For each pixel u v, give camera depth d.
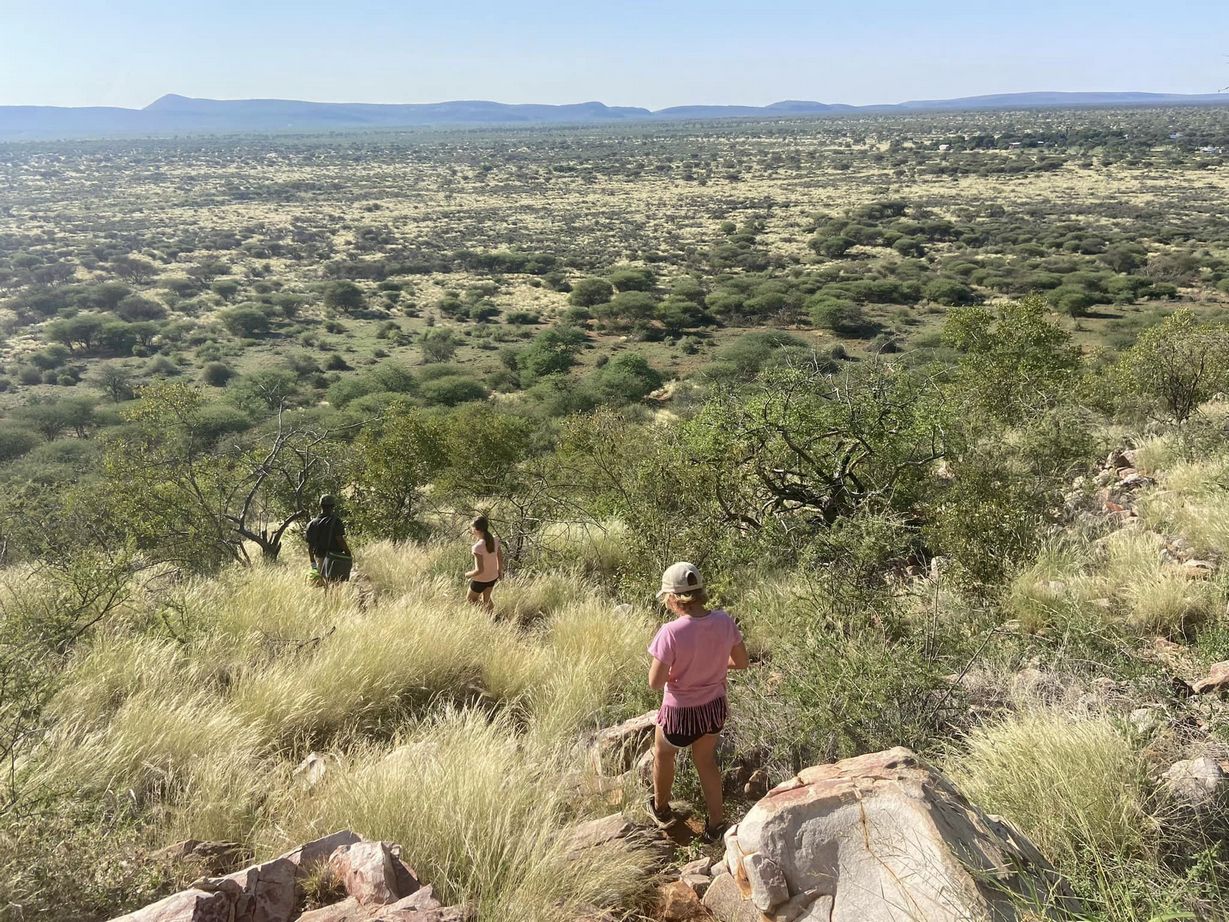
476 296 107.81
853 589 5.08
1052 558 6.75
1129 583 6.14
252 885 2.89
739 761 4.39
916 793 2.67
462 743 4.33
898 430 8.86
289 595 7.56
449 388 63.12
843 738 4.09
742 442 9.23
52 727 4.29
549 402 58.66
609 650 6.09
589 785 4.25
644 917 3.13
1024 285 89.19
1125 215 142.38
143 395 12.49
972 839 2.58
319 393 70.25
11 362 84.06
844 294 88.88
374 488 15.00
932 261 113.44
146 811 3.87
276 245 156.75
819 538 5.86
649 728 4.62
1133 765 3.30
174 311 108.25
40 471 37.38
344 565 8.30
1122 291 81.44
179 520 11.47
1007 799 3.34
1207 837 2.96
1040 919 2.32
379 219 197.00
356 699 5.30
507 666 5.95
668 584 3.82
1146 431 13.34
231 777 4.09
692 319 87.94
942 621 4.99
